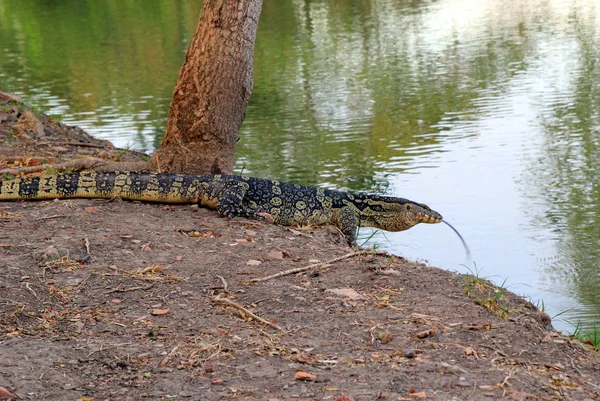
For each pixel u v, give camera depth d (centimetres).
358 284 809
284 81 2706
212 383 587
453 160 1784
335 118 2198
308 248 932
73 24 4344
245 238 947
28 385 574
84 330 678
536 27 3625
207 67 1150
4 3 5350
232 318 713
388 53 3159
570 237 1338
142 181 1060
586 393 599
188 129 1166
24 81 2825
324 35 3612
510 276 1209
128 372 605
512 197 1537
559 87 2486
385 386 577
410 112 2241
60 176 1049
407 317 720
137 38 3769
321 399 557
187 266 837
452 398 561
